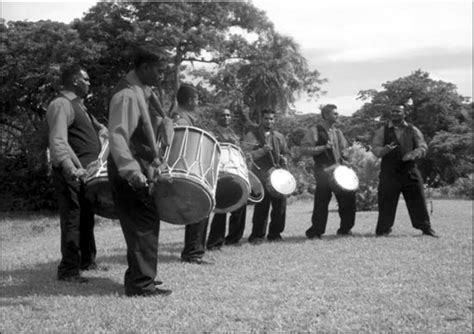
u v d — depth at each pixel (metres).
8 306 4.52
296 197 28.28
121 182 4.70
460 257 6.66
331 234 9.76
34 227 16.80
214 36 25.77
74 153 5.49
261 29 29.59
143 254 4.79
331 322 3.98
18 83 24.14
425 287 5.08
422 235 8.99
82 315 4.20
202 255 6.77
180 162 4.88
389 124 9.07
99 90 24.33
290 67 30.48
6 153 27.22
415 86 62.47
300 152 9.16
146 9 24.44
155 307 4.40
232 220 8.36
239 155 6.89
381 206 9.12
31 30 24.16
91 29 23.89
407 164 8.97
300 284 5.23
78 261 5.69
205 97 30.50
